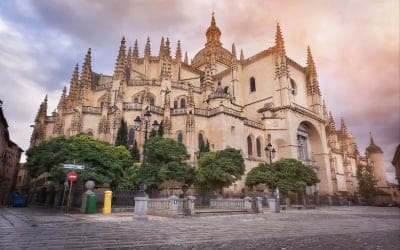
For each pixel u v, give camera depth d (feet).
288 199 160.76
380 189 324.39
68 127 173.27
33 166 114.93
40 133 175.11
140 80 196.85
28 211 95.14
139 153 156.35
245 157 182.91
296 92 240.94
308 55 262.67
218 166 133.80
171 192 133.69
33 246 32.22
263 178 152.66
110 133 160.45
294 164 161.27
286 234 46.88
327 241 39.37
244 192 163.32
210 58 260.62
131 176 114.73
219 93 194.08
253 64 243.40
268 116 209.36
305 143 232.94
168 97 177.06
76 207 103.50
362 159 350.64
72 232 44.60
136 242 36.40
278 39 227.81
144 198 70.85
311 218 85.71
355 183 319.47
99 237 39.91
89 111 169.78
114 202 108.27
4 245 32.32
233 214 95.66
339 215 103.14
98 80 228.84
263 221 72.38
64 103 180.96
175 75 236.84
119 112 163.32
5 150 189.47
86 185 92.17
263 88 230.07
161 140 127.34
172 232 47.14
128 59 227.61
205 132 176.76
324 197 220.84
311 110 247.70
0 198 186.91
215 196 139.33
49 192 135.44
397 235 47.24
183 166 123.03
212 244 35.70
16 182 227.40
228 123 175.52
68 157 100.58
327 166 234.99
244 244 35.91
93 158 102.73
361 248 33.99
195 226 57.41
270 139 204.54
